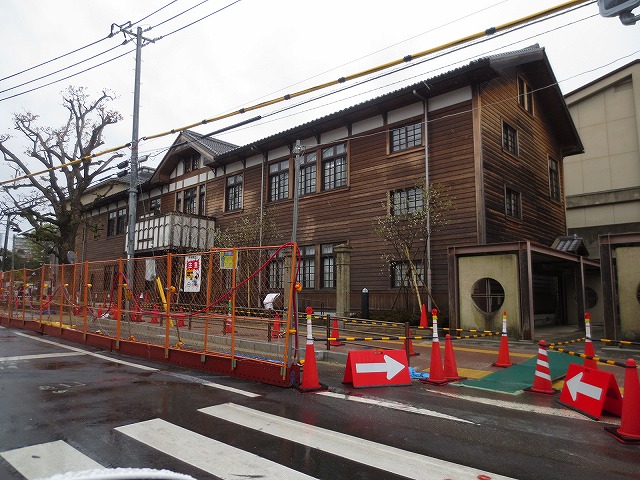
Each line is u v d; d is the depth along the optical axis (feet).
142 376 26.63
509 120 58.18
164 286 35.60
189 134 87.86
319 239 64.80
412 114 56.75
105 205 110.73
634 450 15.21
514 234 55.98
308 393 22.80
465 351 36.50
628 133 81.00
